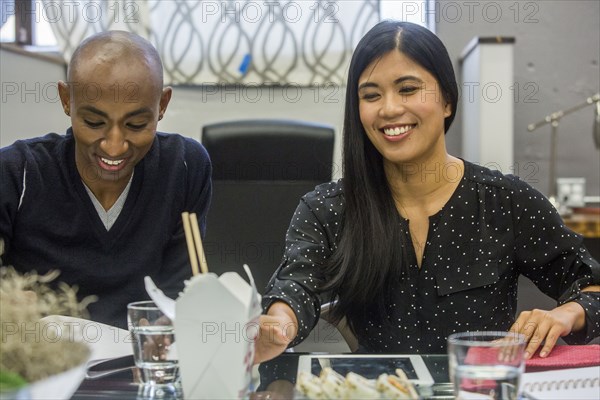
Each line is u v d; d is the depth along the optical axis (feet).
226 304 2.82
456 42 11.02
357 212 4.57
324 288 4.47
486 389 2.79
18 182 4.77
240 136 6.53
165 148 5.16
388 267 4.54
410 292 4.63
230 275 2.93
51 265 4.88
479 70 9.12
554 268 4.74
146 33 10.80
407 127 4.38
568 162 11.21
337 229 4.69
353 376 2.76
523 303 10.27
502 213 4.68
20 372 2.52
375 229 4.52
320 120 10.98
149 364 3.16
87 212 4.85
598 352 3.72
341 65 10.82
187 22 10.82
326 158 6.54
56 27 10.82
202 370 2.85
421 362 3.50
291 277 4.41
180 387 3.18
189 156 5.24
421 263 4.63
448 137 10.92
